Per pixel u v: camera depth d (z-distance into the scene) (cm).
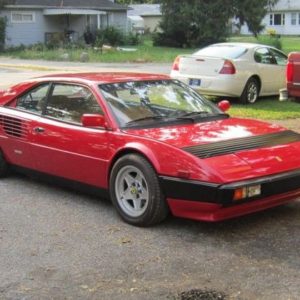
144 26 7069
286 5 7544
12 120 701
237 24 4897
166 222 567
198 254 486
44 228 555
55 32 4409
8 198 659
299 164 553
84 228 554
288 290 416
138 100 627
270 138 586
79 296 411
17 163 710
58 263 470
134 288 422
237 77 1371
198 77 1384
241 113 1248
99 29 4547
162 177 527
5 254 490
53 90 671
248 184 504
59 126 637
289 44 4878
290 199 562
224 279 436
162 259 475
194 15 4553
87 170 608
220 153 528
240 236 529
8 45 4184
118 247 503
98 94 614
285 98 1000
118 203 572
